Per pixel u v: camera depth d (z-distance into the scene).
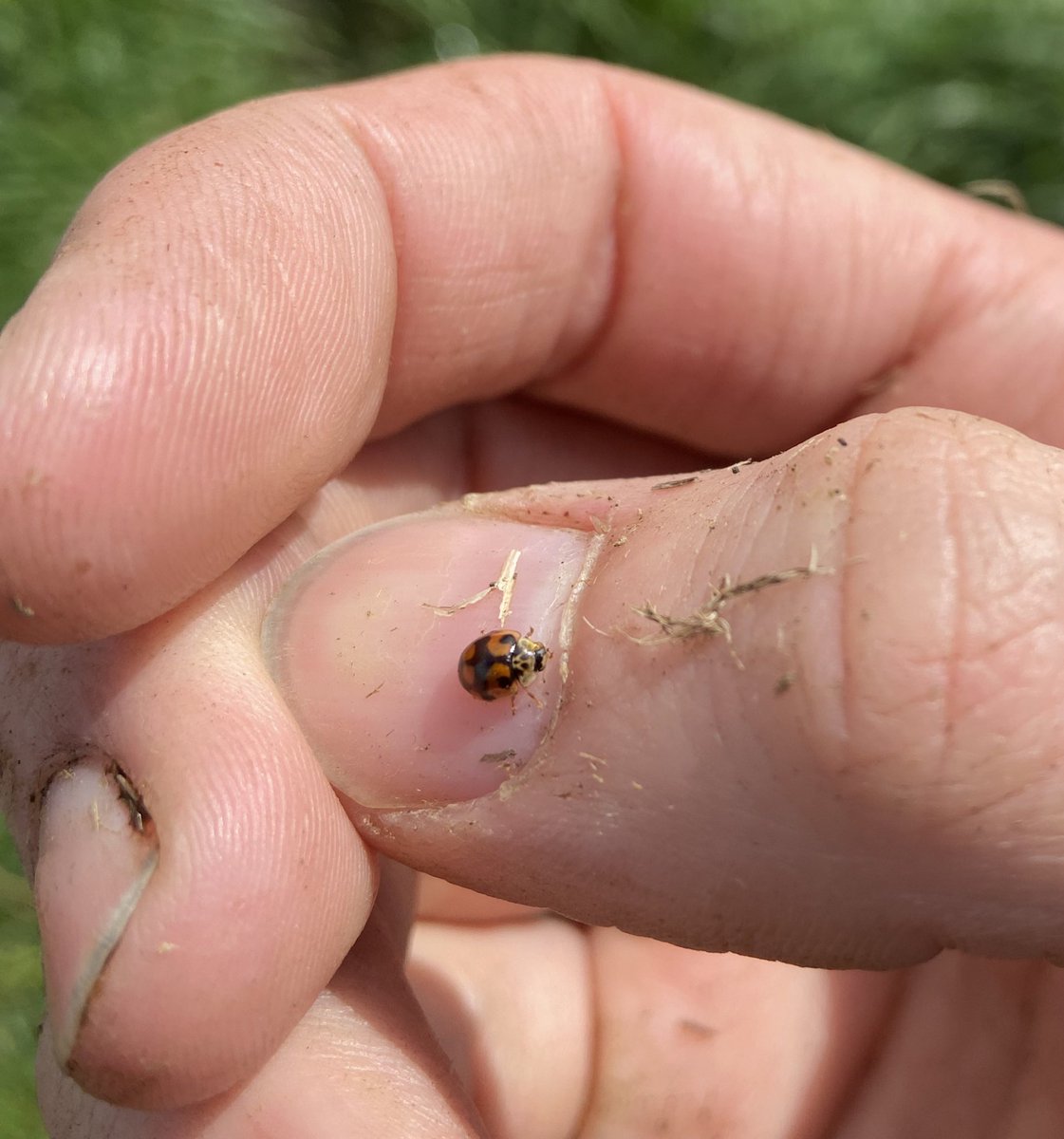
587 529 0.05
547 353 0.07
